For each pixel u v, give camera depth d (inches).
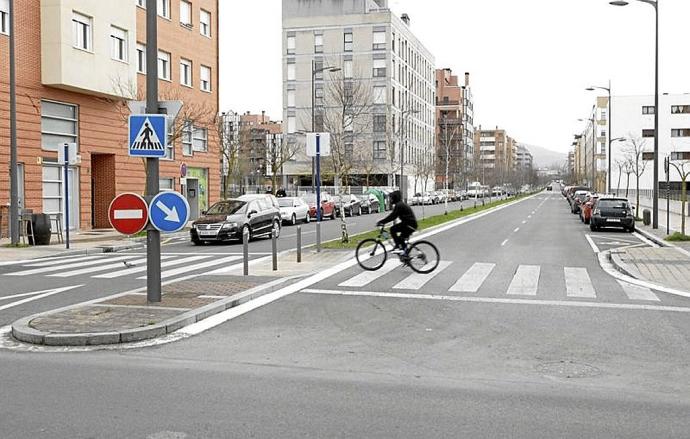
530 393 245.1
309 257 694.5
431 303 437.7
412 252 586.6
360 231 1172.5
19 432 202.5
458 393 245.0
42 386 251.6
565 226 1342.3
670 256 706.8
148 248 405.4
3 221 959.0
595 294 476.1
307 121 2974.9
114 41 1164.5
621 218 1179.9
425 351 310.5
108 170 1218.6
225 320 379.6
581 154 6427.2
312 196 1605.6
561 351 310.2
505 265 654.5
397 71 3038.9
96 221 1227.2
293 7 3006.9
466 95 5187.0
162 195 396.5
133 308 387.5
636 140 3280.0
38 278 554.6
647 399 238.2
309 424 210.5
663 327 363.6
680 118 3604.8
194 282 499.2
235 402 233.0
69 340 319.0
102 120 1176.2
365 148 2519.7
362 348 316.2
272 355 302.2
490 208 2315.5
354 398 238.2
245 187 2837.1
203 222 932.0
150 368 278.8
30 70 1007.0
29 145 1007.6
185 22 1478.8
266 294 469.4
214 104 1612.9
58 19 1020.5
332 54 2950.3
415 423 211.8
